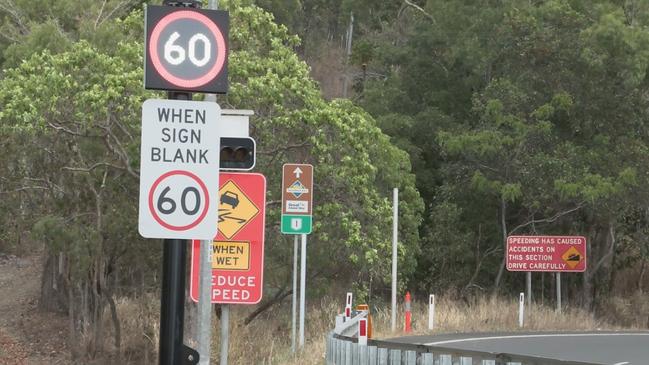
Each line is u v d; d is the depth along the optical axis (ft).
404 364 110.32
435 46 326.85
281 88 198.18
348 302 171.83
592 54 269.03
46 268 338.75
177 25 55.16
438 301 268.00
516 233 306.76
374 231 204.85
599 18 275.39
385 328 209.15
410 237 250.37
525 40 282.77
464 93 326.24
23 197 222.28
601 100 276.82
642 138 283.38
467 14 305.12
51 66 195.72
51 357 283.79
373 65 394.73
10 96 193.77
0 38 301.63
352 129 203.82
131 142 195.72
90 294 263.90
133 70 194.70
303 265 146.20
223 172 103.55
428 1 320.70
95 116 192.34
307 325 210.18
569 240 248.52
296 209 137.18
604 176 270.67
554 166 269.03
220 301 103.35
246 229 103.81
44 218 211.20
